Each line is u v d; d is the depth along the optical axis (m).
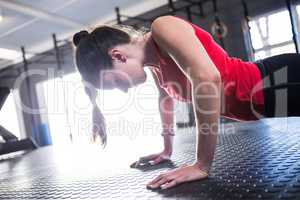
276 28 3.48
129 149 1.90
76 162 1.70
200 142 0.79
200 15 3.88
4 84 6.18
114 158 1.59
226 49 3.84
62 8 4.09
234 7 3.79
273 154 0.98
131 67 0.90
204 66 0.74
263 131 1.60
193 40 0.77
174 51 0.77
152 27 0.83
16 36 4.79
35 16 4.14
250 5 3.66
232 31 3.81
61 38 5.05
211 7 3.97
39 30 4.66
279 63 0.99
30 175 1.50
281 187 0.63
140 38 0.92
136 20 4.48
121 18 4.59
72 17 4.40
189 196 0.68
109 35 0.87
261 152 1.04
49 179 1.27
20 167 1.91
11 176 1.57
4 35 4.68
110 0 4.05
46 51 5.51
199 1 3.81
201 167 0.80
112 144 2.33
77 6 4.09
